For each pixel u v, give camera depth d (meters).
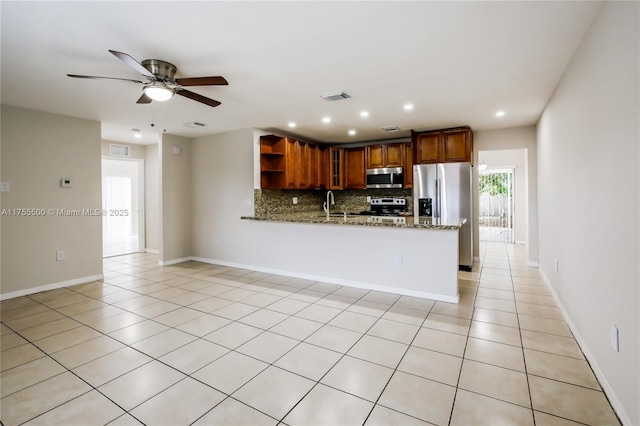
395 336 2.76
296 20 2.06
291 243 4.80
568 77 2.79
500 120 4.76
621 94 1.70
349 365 2.31
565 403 1.87
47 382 2.12
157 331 2.89
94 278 4.65
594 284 2.17
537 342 2.62
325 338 2.73
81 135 4.50
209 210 5.83
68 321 3.14
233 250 5.52
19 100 3.66
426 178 5.33
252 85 3.24
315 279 4.58
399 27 2.16
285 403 1.90
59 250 4.30
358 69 2.86
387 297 3.80
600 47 1.99
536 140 5.09
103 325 3.03
